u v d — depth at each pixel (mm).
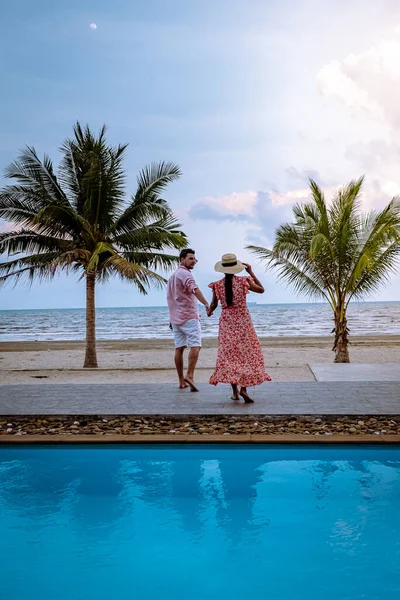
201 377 13312
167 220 17859
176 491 4824
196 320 8570
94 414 7066
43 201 16953
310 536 3871
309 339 35406
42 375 15203
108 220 17828
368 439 5988
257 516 4227
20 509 4438
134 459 5797
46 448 6234
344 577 3305
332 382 9266
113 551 3680
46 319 97625
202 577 3316
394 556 3561
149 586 3205
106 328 61656
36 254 17531
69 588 3213
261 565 3453
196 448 6137
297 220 16453
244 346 7422
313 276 16422
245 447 6094
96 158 16812
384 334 39438
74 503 4559
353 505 4418
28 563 3525
